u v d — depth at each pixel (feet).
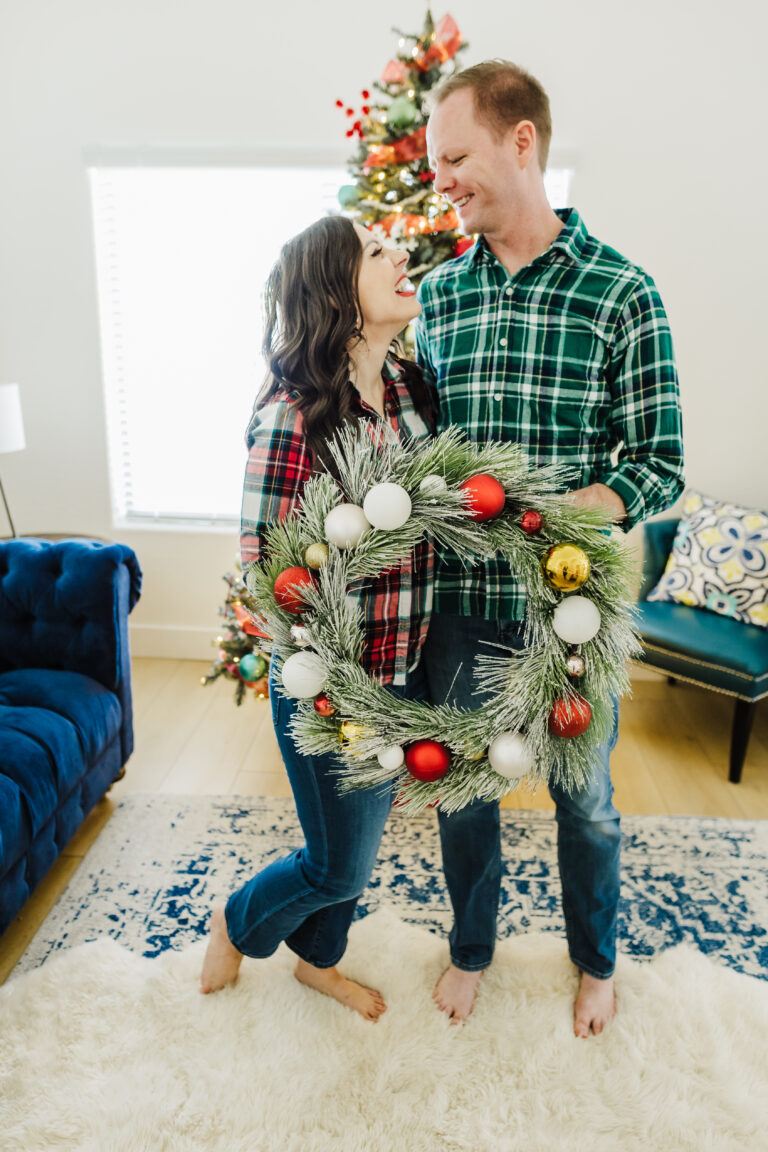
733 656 7.43
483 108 3.85
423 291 4.60
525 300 4.15
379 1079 4.47
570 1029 4.79
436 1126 4.23
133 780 7.52
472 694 4.33
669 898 5.99
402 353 4.85
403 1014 4.89
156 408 9.90
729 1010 4.93
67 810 5.94
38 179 9.00
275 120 8.64
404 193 6.75
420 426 4.19
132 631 10.37
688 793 7.44
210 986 4.99
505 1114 4.29
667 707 9.21
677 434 4.07
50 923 5.67
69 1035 4.73
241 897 4.64
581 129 8.38
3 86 8.75
